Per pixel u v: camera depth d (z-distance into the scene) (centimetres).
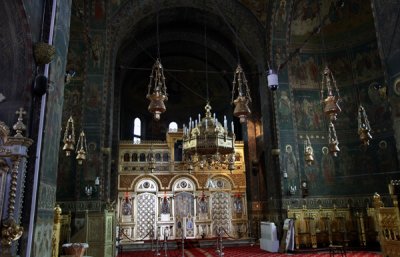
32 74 665
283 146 1786
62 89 812
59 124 789
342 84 1880
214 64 2570
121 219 2097
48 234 706
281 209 1716
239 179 2259
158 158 2250
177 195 2203
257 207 2145
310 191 1753
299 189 1745
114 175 2091
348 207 1727
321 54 1944
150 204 2164
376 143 1731
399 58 828
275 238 1634
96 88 1673
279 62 1864
